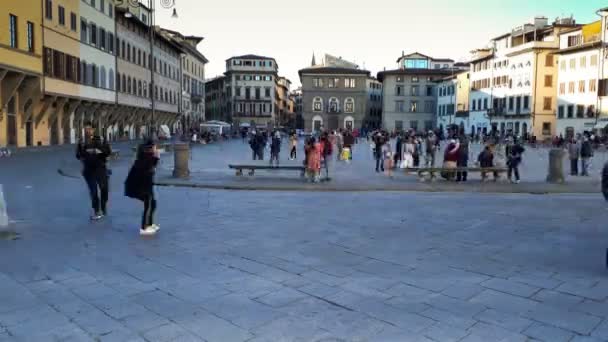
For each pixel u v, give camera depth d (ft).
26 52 130.11
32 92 136.46
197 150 145.48
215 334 16.99
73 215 37.88
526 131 244.83
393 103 349.00
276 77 412.57
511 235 32.27
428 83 346.13
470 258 26.63
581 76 220.84
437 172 67.67
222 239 30.45
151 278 22.84
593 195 54.29
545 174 79.36
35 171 74.08
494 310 19.22
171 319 18.22
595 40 212.84
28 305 19.49
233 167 65.82
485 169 64.44
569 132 227.40
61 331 17.19
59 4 147.64
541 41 239.09
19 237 30.50
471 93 297.12
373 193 53.67
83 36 164.04
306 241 30.04
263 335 16.94
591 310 19.27
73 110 162.71
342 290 21.39
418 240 30.58
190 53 310.04
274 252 27.48
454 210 41.75
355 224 35.27
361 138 279.08
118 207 41.37
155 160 31.73
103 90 179.83
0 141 128.06
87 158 36.04
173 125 274.77
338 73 352.90
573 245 29.71
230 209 41.45
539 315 18.75
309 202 45.75
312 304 19.75
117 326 17.61
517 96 252.21
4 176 66.44
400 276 23.36
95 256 26.43
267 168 64.34
